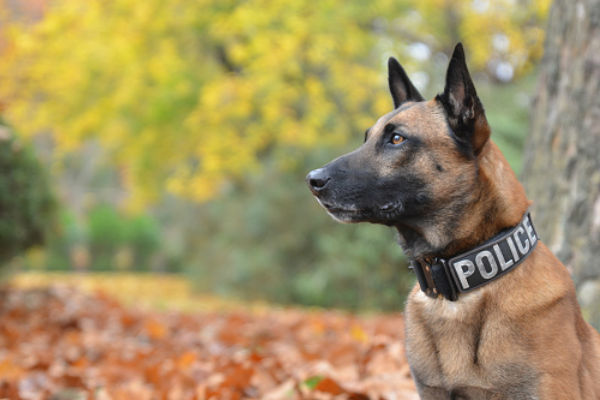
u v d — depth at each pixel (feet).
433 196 9.65
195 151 52.31
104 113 53.42
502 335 8.93
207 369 15.87
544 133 15.87
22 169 26.78
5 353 19.31
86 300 34.40
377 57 51.13
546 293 8.96
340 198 10.03
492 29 53.52
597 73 14.55
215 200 51.11
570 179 14.83
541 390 8.63
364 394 12.58
